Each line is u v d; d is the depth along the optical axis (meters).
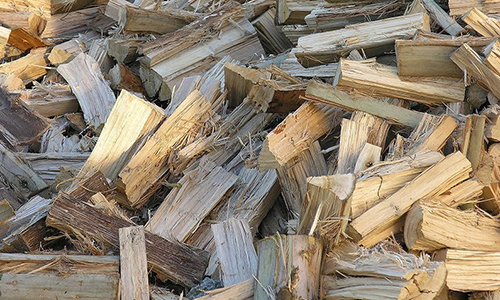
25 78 4.46
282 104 3.49
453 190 2.81
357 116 3.15
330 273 2.57
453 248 2.68
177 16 4.46
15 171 3.51
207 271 2.89
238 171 3.46
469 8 3.48
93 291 2.57
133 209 3.28
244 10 4.37
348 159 3.01
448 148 3.04
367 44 3.48
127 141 3.37
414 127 3.13
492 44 3.11
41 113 4.00
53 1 4.71
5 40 4.27
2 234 3.02
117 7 4.67
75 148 3.84
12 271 2.59
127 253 2.68
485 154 2.91
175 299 2.65
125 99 3.41
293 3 4.26
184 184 3.24
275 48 4.53
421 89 3.22
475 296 2.64
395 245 2.67
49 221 2.82
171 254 2.82
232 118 3.59
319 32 4.00
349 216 2.62
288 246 2.51
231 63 3.74
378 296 2.40
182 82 3.83
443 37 3.26
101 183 3.16
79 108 4.11
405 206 2.68
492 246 2.77
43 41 4.58
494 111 2.99
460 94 3.21
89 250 2.78
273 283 2.47
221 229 2.85
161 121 3.46
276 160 3.05
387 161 2.83
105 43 4.43
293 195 3.14
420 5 3.63
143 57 4.17
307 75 3.62
